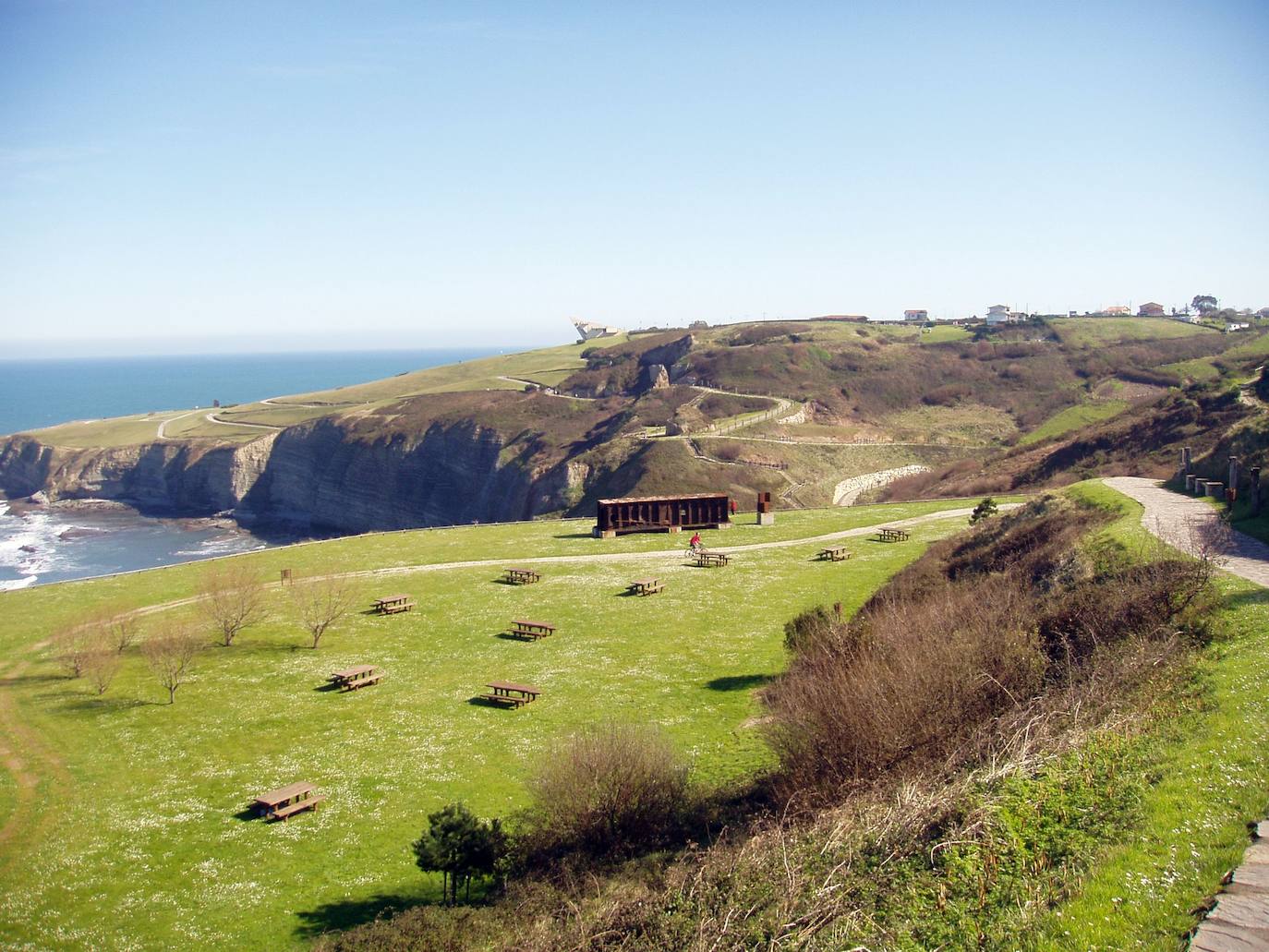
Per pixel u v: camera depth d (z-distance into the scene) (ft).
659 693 127.03
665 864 71.77
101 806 99.91
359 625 166.30
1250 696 60.80
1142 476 227.61
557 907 67.56
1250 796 46.65
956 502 267.80
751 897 56.24
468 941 64.59
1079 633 87.35
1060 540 137.69
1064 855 48.21
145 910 79.46
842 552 202.80
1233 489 146.20
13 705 131.34
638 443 467.52
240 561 219.00
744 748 104.37
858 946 45.70
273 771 107.96
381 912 78.18
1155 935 36.68
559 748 95.40
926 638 89.20
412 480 555.28
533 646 151.53
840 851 57.21
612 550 222.69
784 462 426.92
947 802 57.57
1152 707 63.62
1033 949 39.22
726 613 165.17
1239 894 38.11
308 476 596.70
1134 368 542.98
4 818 97.96
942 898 47.55
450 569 207.31
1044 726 65.31
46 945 74.54
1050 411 504.43
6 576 409.28
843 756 75.66
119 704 131.03
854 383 594.24
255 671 143.64
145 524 558.15
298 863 87.15
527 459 508.53
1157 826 46.42
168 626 148.56
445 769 106.42
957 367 620.90
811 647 107.34
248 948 73.61
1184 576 89.61
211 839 92.27
